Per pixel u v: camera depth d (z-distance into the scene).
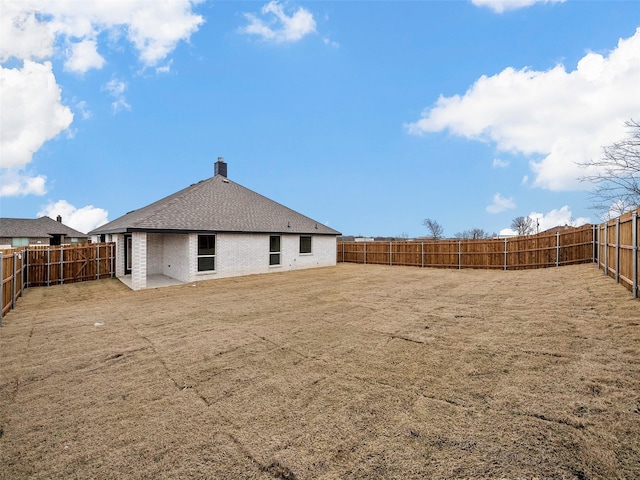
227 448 2.78
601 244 10.96
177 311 8.20
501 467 2.41
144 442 2.90
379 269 18.30
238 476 2.45
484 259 17.28
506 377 3.87
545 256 15.23
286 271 17.42
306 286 11.86
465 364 4.32
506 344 4.96
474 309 7.34
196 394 3.77
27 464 2.66
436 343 5.18
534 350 4.65
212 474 2.48
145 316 7.75
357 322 6.61
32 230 44.00
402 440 2.79
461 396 3.49
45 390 3.96
